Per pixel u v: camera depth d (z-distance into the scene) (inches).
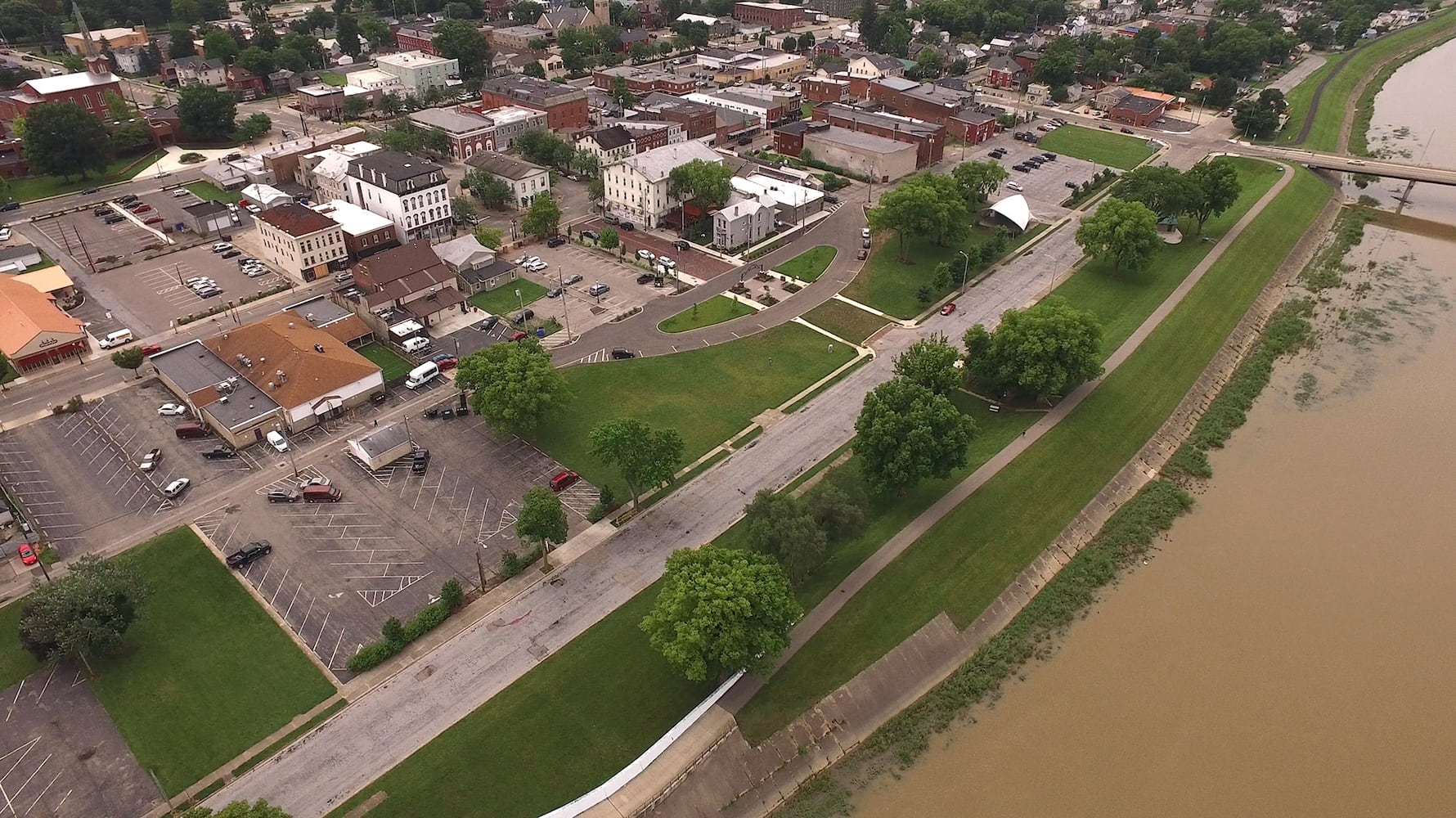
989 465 4719.5
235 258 7091.5
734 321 6176.2
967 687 3595.0
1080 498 4621.1
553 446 4923.7
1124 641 3823.8
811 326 6127.0
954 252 7239.2
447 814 3038.9
